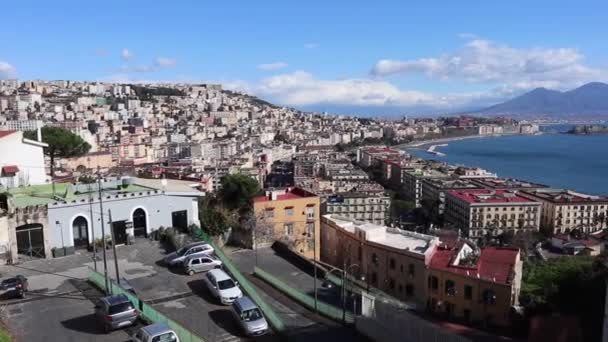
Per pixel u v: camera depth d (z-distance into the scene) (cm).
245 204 5578
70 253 4100
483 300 4694
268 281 3891
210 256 3862
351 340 2797
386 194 19638
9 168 5069
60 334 2705
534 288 4859
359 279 5900
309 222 5844
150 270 3781
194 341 2420
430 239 5956
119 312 2709
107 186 4803
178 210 4681
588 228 16538
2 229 3816
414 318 2597
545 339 3162
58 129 6975
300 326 3002
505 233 15338
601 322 3459
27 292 3328
